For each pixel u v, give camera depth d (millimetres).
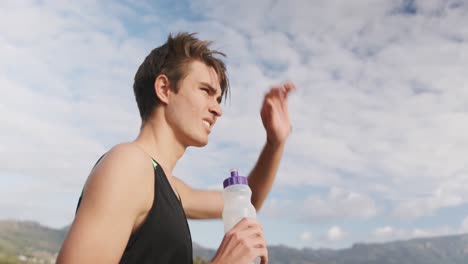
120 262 1571
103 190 1482
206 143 2039
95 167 1629
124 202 1509
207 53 2098
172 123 1993
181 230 1710
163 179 1734
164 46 2076
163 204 1671
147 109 2057
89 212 1458
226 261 1552
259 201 2695
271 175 2699
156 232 1623
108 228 1449
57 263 1402
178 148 2039
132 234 1605
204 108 2025
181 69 2020
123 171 1550
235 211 1817
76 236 1414
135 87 2133
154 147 1961
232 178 1898
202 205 2676
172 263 1667
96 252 1404
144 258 1605
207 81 2043
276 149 2691
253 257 1579
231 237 1613
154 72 2041
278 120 2676
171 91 2014
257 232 1660
